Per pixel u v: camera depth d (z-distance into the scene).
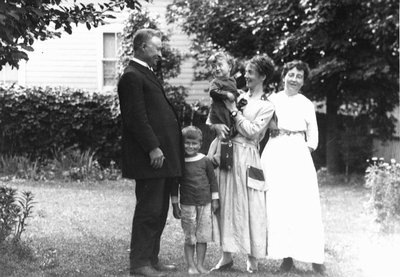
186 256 6.03
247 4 16.42
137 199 5.94
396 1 14.71
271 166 6.34
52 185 13.95
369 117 16.97
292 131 6.38
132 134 5.85
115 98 16.23
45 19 6.39
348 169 16.81
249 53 16.72
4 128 16.38
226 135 6.07
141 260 5.84
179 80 18.22
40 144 16.59
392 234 8.74
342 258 7.07
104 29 17.78
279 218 6.19
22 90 16.41
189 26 16.83
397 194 8.97
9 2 5.74
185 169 5.95
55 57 17.78
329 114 16.84
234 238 6.02
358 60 15.62
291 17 16.09
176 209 6.04
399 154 17.80
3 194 6.77
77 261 6.49
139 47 5.94
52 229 8.46
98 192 12.84
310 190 6.30
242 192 6.03
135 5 6.93
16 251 6.48
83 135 16.80
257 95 6.24
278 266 6.59
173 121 5.92
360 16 15.26
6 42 5.92
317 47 15.40
